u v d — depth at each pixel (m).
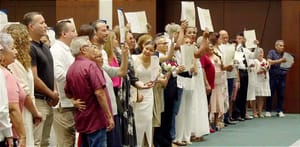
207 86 7.57
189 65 6.35
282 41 10.69
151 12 11.66
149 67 5.71
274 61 10.38
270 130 8.36
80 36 4.58
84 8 11.82
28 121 3.79
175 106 6.41
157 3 12.03
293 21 11.14
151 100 5.67
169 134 6.38
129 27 5.52
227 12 12.22
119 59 5.11
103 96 4.13
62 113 4.47
